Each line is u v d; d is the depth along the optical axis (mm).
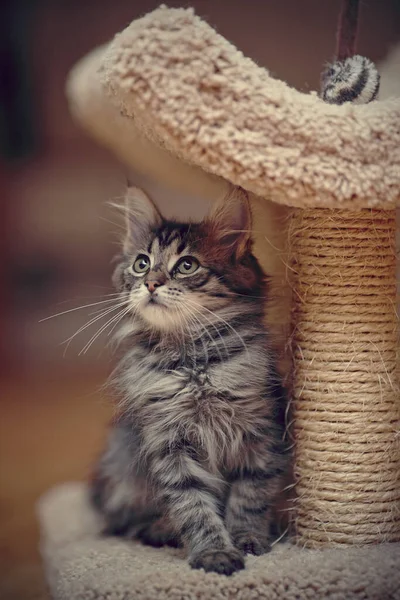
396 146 683
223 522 748
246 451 756
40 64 1925
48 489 1104
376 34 1386
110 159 1979
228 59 679
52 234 2008
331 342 750
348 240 748
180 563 727
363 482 748
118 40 685
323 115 681
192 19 682
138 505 806
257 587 682
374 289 750
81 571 731
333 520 748
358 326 747
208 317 772
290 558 721
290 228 785
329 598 677
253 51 1762
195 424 751
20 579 873
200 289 771
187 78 673
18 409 1563
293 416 771
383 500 749
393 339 757
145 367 777
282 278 822
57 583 741
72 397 1650
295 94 692
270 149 679
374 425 747
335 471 749
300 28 1746
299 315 771
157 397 760
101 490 864
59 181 1992
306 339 761
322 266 752
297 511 766
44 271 2008
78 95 936
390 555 709
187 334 770
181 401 751
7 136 1942
